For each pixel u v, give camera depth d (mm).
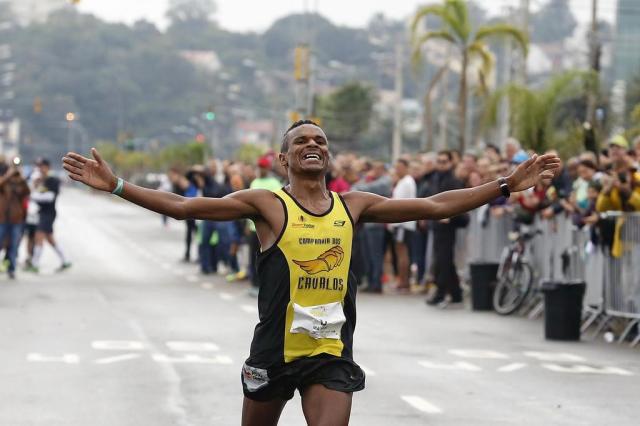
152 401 21984
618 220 31391
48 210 51500
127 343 29406
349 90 190000
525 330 33812
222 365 26156
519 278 37188
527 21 65250
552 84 57656
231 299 41062
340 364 13750
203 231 52250
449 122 187250
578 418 21172
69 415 20703
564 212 35594
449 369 26391
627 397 23312
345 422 13484
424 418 20828
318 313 13750
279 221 13852
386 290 45562
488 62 67000
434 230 40031
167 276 50938
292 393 14094
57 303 38438
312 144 13914
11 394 22547
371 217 14281
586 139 41188
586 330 34031
